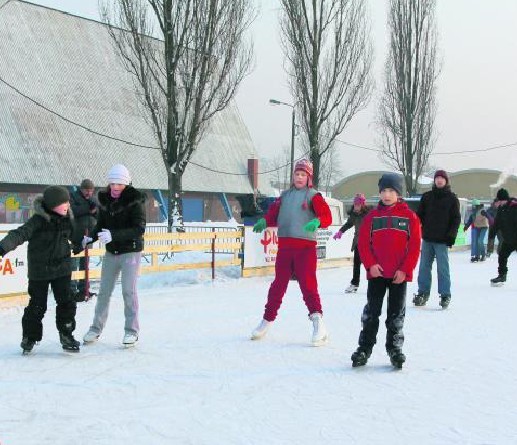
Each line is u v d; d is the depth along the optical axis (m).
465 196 58.44
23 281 7.89
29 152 32.12
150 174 37.19
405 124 33.06
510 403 4.05
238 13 17.16
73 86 36.75
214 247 11.05
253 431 3.47
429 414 3.80
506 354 5.51
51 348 5.55
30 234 5.02
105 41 40.56
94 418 3.66
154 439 3.32
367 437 3.39
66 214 5.29
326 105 22.38
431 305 8.59
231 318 7.30
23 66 34.97
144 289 9.97
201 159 41.88
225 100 17.77
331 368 4.96
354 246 9.74
